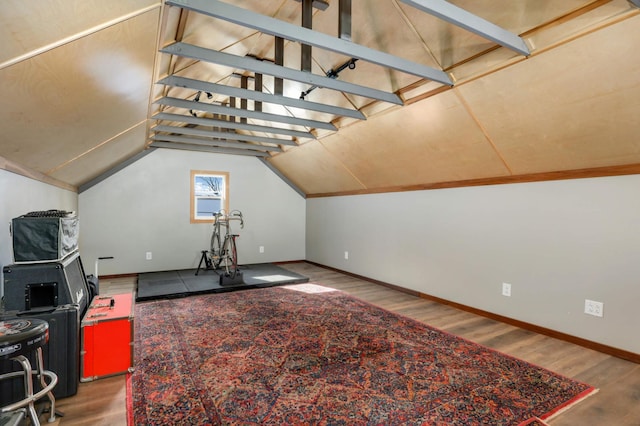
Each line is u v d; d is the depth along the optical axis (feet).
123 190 18.40
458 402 6.70
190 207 20.04
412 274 15.21
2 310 6.64
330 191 20.98
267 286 16.47
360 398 6.82
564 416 6.30
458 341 9.76
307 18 7.09
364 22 8.45
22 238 6.81
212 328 10.68
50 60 4.77
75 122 7.79
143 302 13.60
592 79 7.28
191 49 7.07
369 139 13.83
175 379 7.52
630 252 8.61
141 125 12.28
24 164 8.59
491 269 11.93
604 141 8.42
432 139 11.82
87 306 8.83
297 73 8.57
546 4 6.52
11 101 5.30
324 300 14.03
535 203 10.64
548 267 10.31
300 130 16.40
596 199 9.22
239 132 19.49
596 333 9.24
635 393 7.09
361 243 18.44
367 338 9.93
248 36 8.69
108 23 4.68
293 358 8.59
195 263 20.25
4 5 3.35
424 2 5.68
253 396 6.88
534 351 9.15
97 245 17.84
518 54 7.61
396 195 16.11
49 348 6.65
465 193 12.84
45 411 6.33
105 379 7.60
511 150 10.36
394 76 10.13
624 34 6.24
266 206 22.43
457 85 9.18
